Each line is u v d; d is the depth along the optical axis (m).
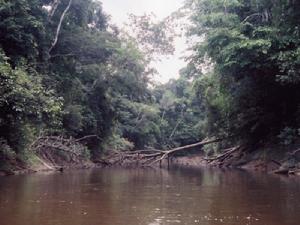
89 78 34.16
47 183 13.33
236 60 20.53
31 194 9.95
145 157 34.28
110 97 37.56
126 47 34.75
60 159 28.83
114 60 34.56
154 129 57.62
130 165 35.44
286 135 21.64
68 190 11.07
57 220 6.43
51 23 27.36
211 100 30.33
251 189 11.62
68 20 30.69
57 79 27.64
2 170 17.92
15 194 9.91
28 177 16.31
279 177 17.09
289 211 7.38
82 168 28.30
